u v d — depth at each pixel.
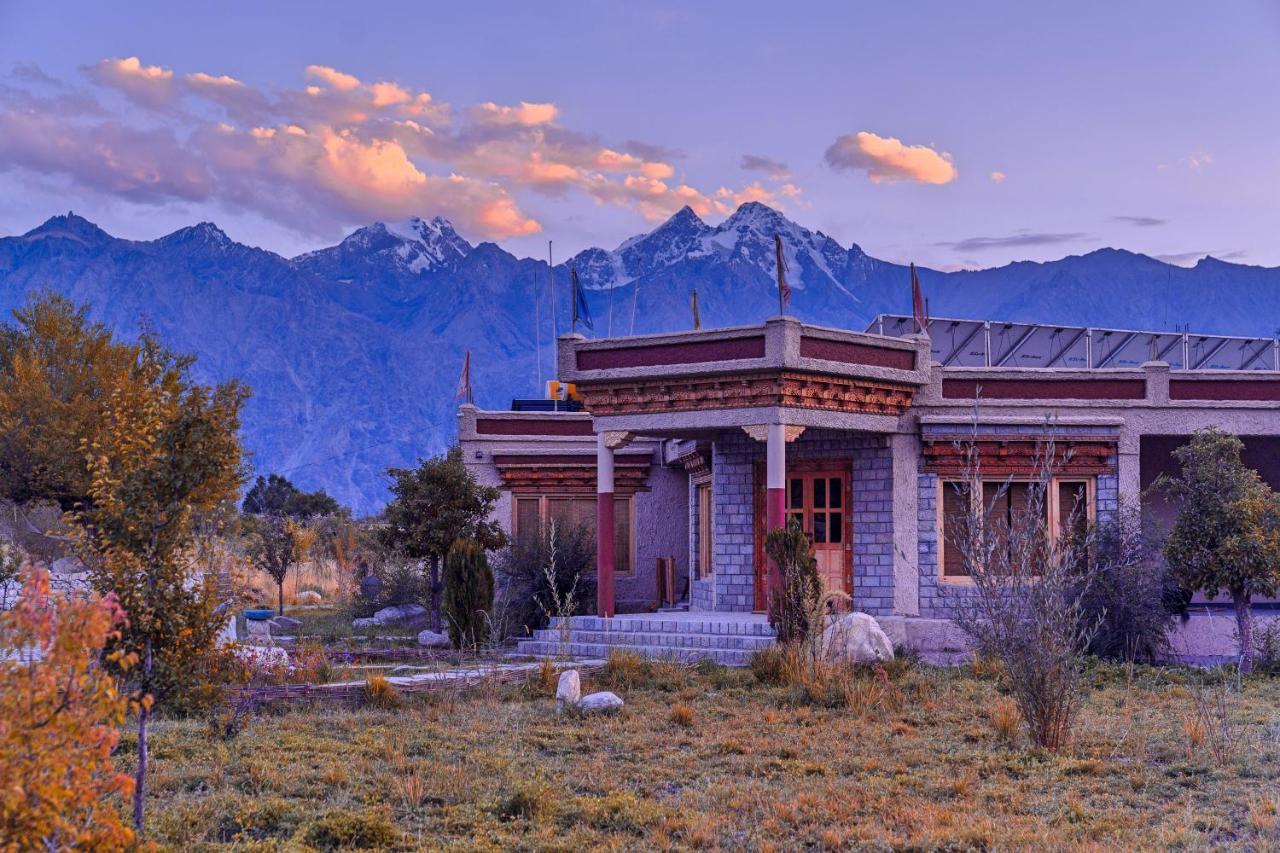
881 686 16.64
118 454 10.27
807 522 23.91
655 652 21.08
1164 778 12.12
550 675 17.70
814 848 9.91
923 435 22.92
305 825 10.09
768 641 20.72
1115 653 20.55
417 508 26.95
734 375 21.50
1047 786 11.82
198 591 10.30
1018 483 23.19
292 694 16.11
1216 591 20.19
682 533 29.55
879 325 26.42
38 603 6.83
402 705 16.28
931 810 10.77
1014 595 13.79
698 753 13.33
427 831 10.33
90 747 6.73
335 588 39.47
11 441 26.31
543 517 29.47
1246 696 17.02
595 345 23.16
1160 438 25.58
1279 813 10.50
